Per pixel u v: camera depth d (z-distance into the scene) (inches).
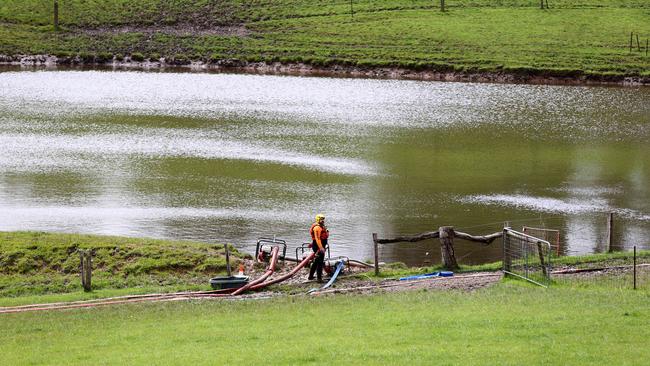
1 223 5128.0
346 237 4965.6
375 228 5187.0
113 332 2802.7
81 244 4197.8
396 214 5546.3
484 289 3385.8
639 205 5954.7
